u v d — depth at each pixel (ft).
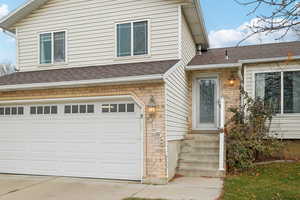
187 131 34.19
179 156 28.63
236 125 29.86
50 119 28.50
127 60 31.65
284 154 31.65
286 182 22.09
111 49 32.40
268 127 30.01
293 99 32.12
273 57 32.63
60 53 34.68
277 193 18.79
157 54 30.66
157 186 22.36
